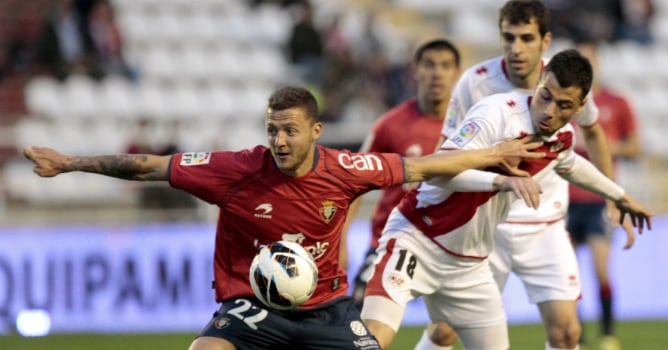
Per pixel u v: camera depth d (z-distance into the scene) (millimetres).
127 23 67562
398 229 22234
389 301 21672
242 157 19234
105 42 61156
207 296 43719
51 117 58812
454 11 74812
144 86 61906
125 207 51688
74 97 59656
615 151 36719
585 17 68688
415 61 28562
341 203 19453
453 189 20391
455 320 22703
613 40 69500
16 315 42125
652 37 71312
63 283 42719
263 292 18906
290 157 18500
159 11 68875
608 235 35156
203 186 19141
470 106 24562
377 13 73000
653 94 67750
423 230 21828
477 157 19844
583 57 20297
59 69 60125
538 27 23250
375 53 62156
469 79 24625
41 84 59719
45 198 52000
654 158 62406
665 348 36375
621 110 36781
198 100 62062
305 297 18938
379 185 19547
